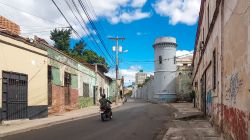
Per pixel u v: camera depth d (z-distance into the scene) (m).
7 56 18.88
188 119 22.47
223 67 13.19
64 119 21.41
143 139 13.07
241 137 9.07
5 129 15.55
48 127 17.38
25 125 17.39
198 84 34.25
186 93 63.25
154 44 69.12
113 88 73.12
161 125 18.36
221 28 13.31
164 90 66.81
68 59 31.33
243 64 8.89
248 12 8.23
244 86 8.70
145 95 101.56
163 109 35.22
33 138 13.19
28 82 21.20
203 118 23.19
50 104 25.92
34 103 21.97
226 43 12.26
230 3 11.20
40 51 22.97
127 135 14.15
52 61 26.31
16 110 19.66
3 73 18.45
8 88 18.92
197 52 36.03
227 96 11.90
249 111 8.03
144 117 24.02
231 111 10.91
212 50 17.67
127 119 22.28
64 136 13.70
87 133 14.69
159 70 67.69
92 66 47.22
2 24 21.17
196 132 14.98
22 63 20.53
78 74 35.69
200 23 28.70
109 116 21.62
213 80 17.45
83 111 31.11
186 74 63.69
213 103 17.27
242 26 9.07
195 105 39.75
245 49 8.62
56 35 55.81
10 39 19.14
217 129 14.70
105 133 14.73
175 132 15.00
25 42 20.84
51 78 26.16
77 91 35.12
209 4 19.77
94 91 45.88
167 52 67.25
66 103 30.72
